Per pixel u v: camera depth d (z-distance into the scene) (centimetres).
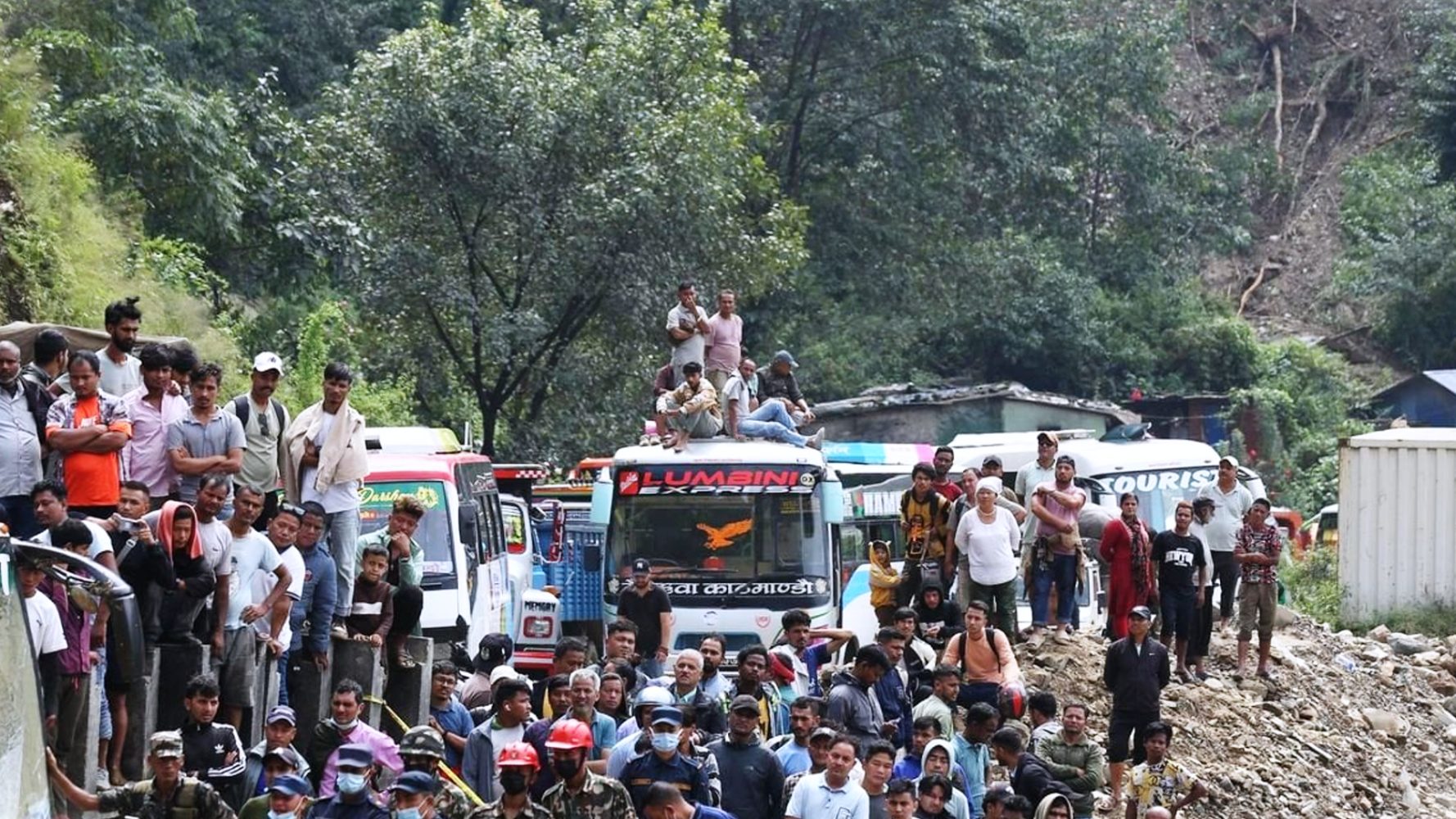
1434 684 4950
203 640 2264
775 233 6594
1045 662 3822
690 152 5872
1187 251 11044
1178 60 12950
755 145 8375
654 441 3997
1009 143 8938
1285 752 3956
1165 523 4738
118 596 1460
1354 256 11062
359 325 5953
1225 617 4281
